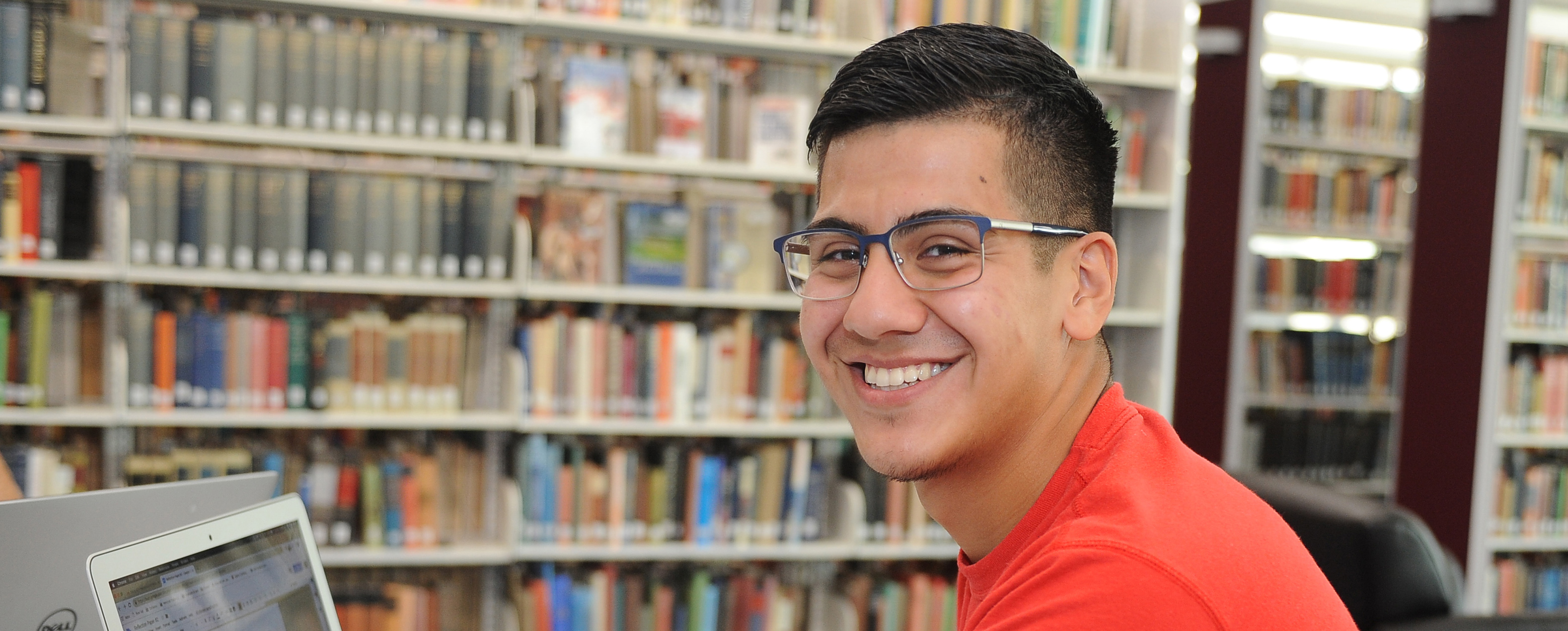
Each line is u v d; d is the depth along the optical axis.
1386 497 4.88
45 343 2.90
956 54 0.81
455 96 3.09
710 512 3.37
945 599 3.51
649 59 3.60
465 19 3.11
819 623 3.49
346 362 3.09
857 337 0.84
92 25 2.92
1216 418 4.52
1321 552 1.97
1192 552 0.70
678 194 3.52
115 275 2.85
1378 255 4.84
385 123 3.04
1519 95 3.76
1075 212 0.84
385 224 3.07
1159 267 3.73
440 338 3.16
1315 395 4.78
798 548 3.40
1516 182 3.78
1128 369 3.86
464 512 3.27
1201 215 4.64
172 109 2.88
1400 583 1.88
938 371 0.82
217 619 0.96
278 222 2.99
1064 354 0.86
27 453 2.86
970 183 0.80
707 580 3.34
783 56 3.47
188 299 3.22
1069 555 0.72
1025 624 0.71
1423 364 4.05
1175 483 0.77
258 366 3.02
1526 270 3.97
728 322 3.54
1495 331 3.81
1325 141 4.66
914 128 0.81
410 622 3.13
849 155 0.83
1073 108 0.84
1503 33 3.79
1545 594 4.08
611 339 3.29
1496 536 4.00
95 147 2.94
